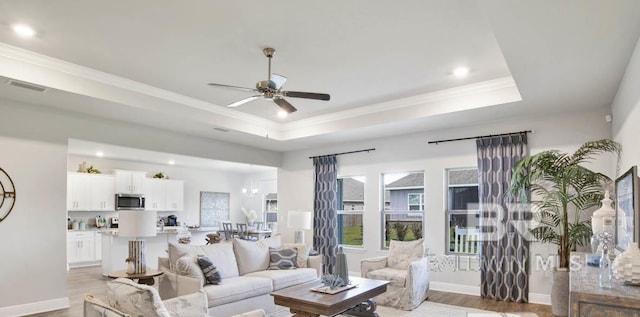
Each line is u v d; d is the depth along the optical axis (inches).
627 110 148.4
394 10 124.4
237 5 121.5
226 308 167.3
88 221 384.2
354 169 296.7
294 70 178.9
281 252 216.2
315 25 134.9
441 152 255.3
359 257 288.4
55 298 198.4
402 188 277.0
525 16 107.5
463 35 142.3
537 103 193.6
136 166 424.2
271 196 501.4
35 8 123.0
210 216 492.1
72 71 175.5
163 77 189.2
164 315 92.4
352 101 230.8
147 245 311.7
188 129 255.0
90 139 218.5
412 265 200.8
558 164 185.6
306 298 145.6
